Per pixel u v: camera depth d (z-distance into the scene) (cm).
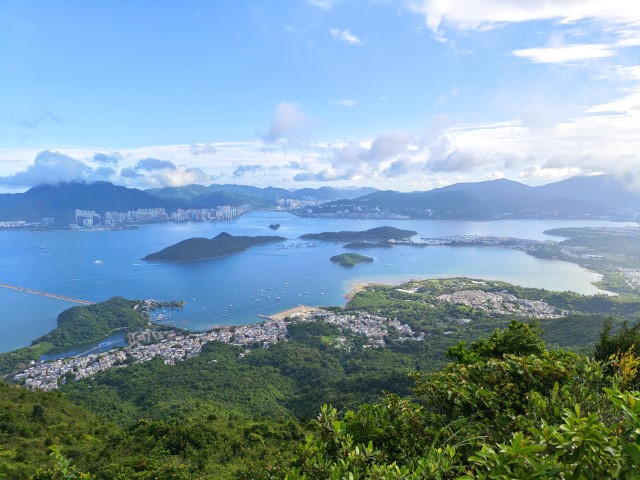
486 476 300
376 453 462
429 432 576
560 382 592
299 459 493
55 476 813
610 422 404
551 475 276
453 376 643
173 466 1967
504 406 572
